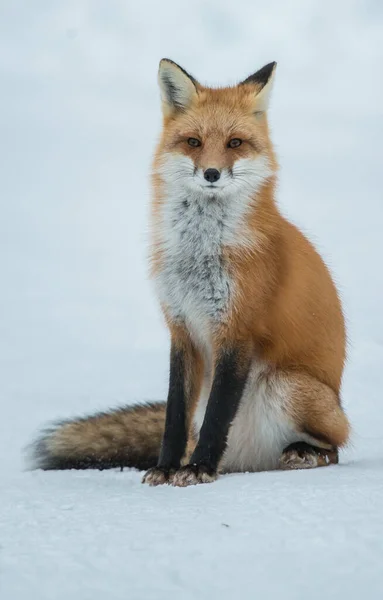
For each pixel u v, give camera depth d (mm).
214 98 11047
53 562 6121
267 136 11195
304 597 5473
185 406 10672
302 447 10508
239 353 10430
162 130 11273
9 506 7941
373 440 13438
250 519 7043
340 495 7676
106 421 12023
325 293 11344
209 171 10328
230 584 5699
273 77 11203
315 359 11055
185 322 10883
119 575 5871
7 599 5484
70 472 11141
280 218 11250
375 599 5410
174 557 6180
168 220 10789
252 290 10406
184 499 8094
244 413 10945
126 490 8945
